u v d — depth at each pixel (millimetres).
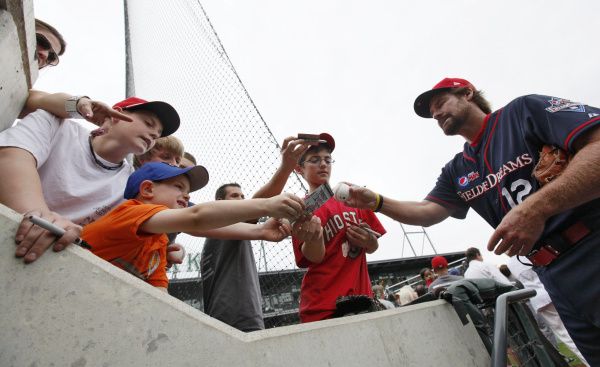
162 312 751
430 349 1363
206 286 1889
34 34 1537
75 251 713
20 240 657
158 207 1101
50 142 1300
